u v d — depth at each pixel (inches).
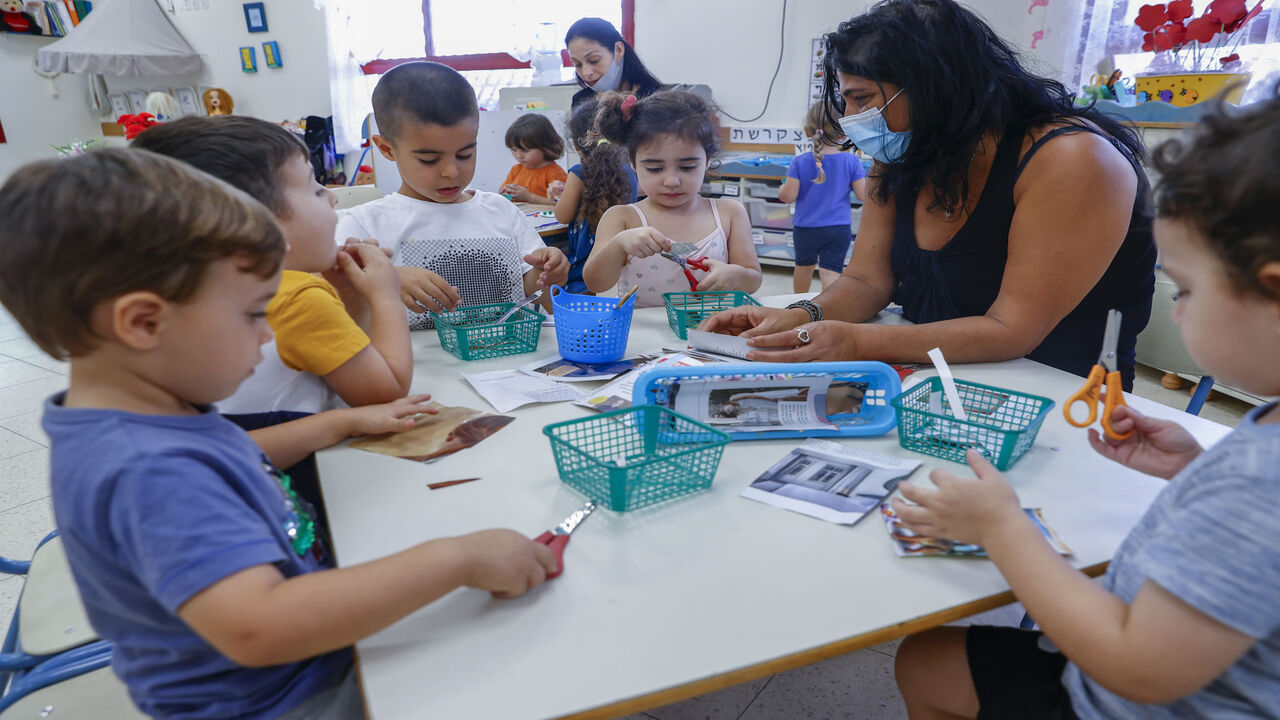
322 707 27.9
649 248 65.4
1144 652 21.6
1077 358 58.6
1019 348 50.3
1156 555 22.0
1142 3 133.4
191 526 22.3
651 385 39.4
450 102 59.4
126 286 22.3
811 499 33.3
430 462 37.0
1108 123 53.6
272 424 40.9
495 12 209.5
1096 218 47.8
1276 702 21.9
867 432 40.0
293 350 40.8
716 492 34.2
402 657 24.1
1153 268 57.6
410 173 62.6
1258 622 20.3
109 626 25.5
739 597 26.8
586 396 45.3
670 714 56.2
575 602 26.6
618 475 31.1
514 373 49.9
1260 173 20.1
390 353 44.8
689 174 76.6
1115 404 33.3
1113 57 132.0
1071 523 31.1
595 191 110.7
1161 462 32.5
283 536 27.5
